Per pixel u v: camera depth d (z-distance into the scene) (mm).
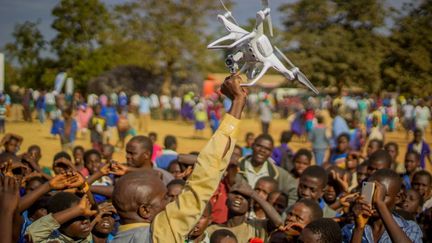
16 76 54312
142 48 48438
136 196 3270
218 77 56000
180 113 40188
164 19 48844
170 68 49250
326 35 22062
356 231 4203
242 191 6137
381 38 21562
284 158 11758
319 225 4129
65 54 49500
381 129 22469
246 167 8508
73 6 49656
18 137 9414
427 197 7945
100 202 5945
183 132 31938
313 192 6602
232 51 3117
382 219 4129
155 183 3355
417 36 20234
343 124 15977
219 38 3107
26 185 6340
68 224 4340
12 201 3008
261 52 3057
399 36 20625
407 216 5547
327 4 22672
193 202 3025
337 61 22234
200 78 50656
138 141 6918
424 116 24344
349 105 28203
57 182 4250
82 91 48781
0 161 7234
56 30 49938
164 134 30422
